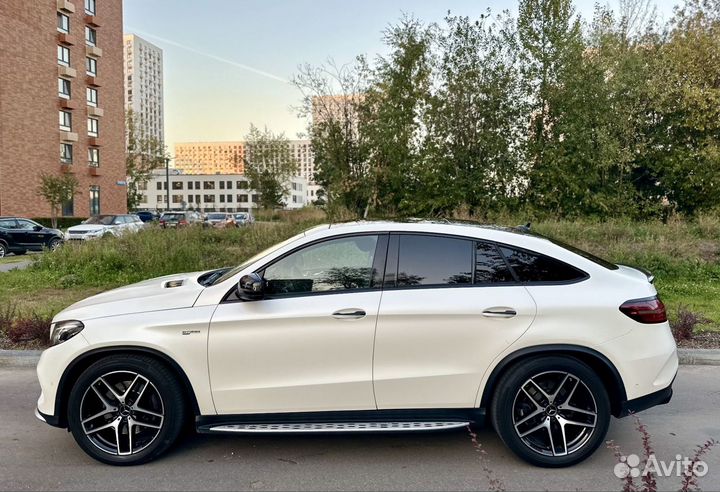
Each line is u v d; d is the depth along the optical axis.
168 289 3.88
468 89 18.09
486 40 18.22
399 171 18.33
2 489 3.20
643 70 17.78
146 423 3.52
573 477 3.34
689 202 18.67
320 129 18.88
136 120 61.66
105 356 3.48
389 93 17.91
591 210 18.27
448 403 3.43
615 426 4.20
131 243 12.08
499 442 3.89
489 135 18.19
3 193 33.88
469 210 17.97
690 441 3.91
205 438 3.96
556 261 3.56
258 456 3.66
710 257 10.81
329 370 3.41
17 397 4.87
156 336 3.41
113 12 46.03
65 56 40.06
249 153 60.91
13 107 34.69
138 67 130.00
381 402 3.43
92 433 3.51
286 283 3.56
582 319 3.38
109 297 3.86
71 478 3.34
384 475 3.38
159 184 115.88
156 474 3.40
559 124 18.00
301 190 126.81
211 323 3.40
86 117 42.28
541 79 18.22
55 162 38.75
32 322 6.48
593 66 17.88
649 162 18.84
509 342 3.37
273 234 13.40
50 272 11.44
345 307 3.39
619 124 17.95
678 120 18.11
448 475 3.38
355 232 3.64
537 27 18.25
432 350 3.39
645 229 12.75
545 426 3.43
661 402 3.47
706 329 6.80
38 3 36.81
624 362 3.40
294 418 3.46
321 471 3.44
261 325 3.40
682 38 17.80
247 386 3.42
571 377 3.39
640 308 3.46
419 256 3.57
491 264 3.55
